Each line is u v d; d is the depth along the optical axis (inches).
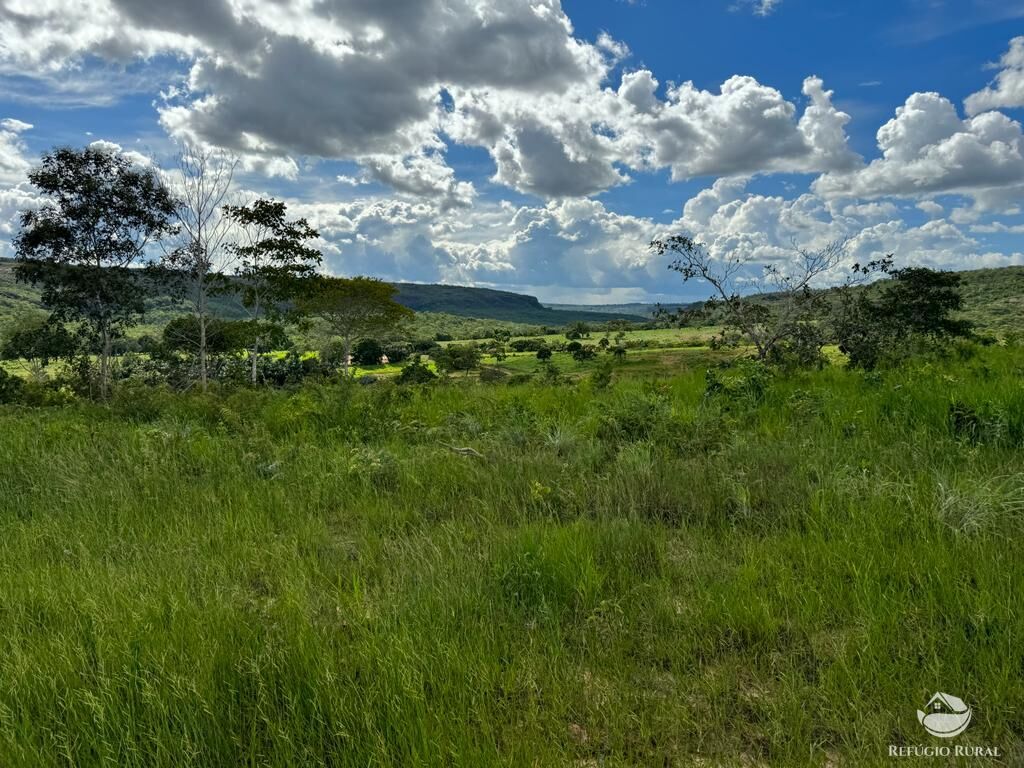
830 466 198.4
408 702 90.6
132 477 223.6
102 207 858.1
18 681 97.3
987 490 155.3
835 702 93.0
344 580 139.2
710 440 237.9
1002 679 92.4
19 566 148.9
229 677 97.4
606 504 179.3
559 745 87.0
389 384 438.9
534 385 500.4
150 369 1050.7
